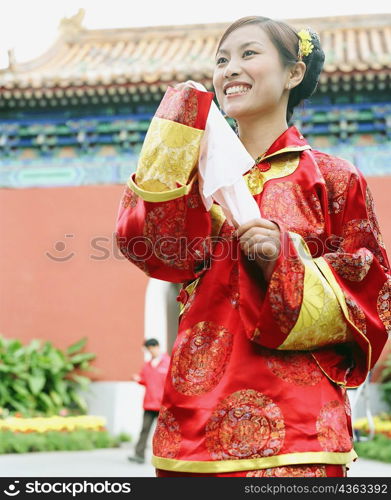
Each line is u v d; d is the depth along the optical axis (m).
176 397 2.27
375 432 12.34
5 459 10.84
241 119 2.57
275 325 2.17
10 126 15.89
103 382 15.22
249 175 2.46
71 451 12.57
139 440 10.52
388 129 15.14
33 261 15.56
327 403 2.23
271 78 2.51
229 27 2.60
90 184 15.78
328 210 2.44
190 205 2.32
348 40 17.67
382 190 15.06
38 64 17.09
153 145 2.31
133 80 14.91
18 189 15.85
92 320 15.34
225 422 2.18
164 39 19.34
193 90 2.30
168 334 15.40
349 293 2.28
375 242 2.46
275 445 2.15
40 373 14.95
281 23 2.59
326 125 15.37
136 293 15.33
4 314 15.45
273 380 2.21
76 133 15.89
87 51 18.80
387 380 14.63
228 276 2.34
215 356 2.27
